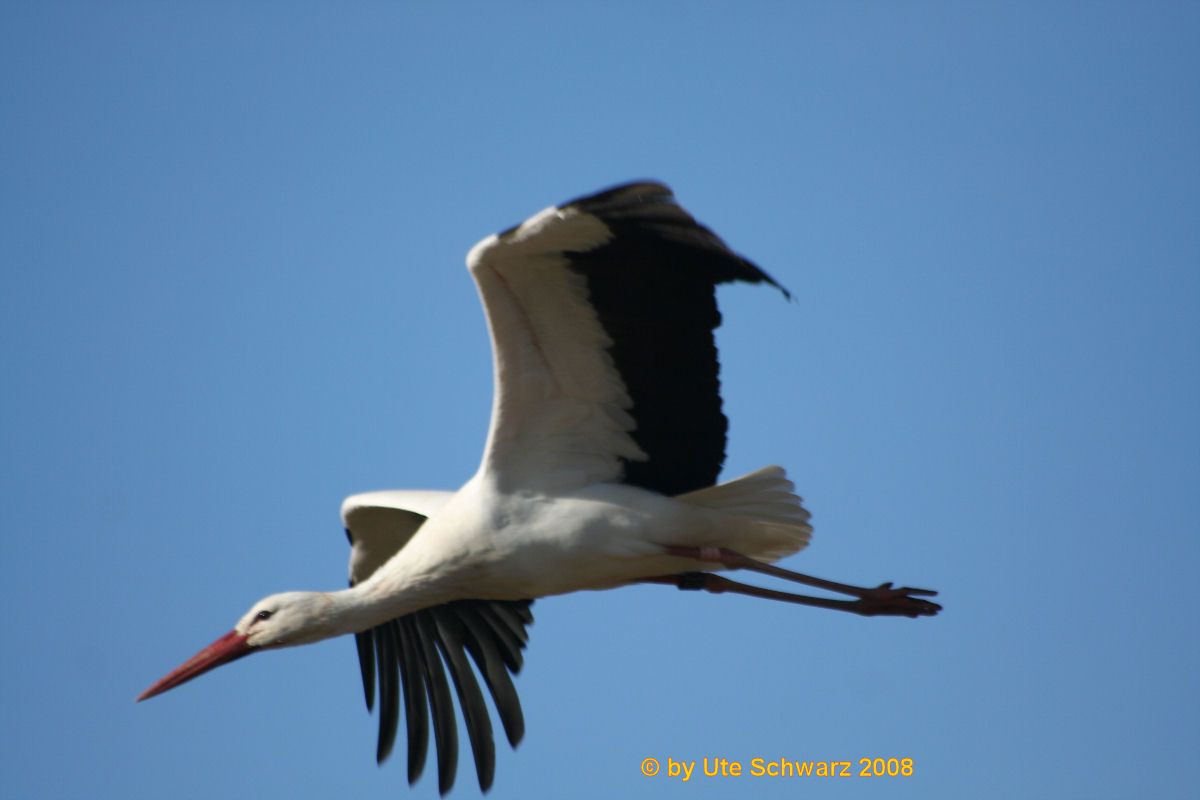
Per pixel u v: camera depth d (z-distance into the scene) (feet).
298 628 42.55
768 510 40.09
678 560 40.47
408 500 45.65
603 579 40.65
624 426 39.70
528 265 36.06
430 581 41.01
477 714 46.29
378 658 47.47
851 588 41.42
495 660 46.70
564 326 37.73
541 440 39.63
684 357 38.70
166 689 42.55
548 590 40.73
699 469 40.47
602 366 38.65
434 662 47.03
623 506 39.65
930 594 42.39
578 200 33.83
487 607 47.21
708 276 36.88
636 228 35.14
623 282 36.99
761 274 35.29
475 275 36.04
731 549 40.57
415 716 46.65
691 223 34.58
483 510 39.96
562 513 39.63
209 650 42.93
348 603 42.34
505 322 37.40
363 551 47.83
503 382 38.47
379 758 46.62
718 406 39.73
